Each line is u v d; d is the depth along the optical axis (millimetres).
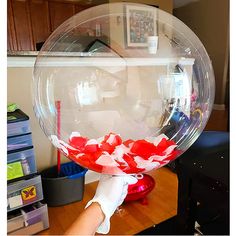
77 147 594
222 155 866
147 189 1354
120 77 1397
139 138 748
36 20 3111
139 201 1352
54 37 1156
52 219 1238
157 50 1325
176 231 1098
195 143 960
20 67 1277
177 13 5102
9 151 1049
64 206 1345
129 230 1145
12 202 1070
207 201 818
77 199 1379
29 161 1136
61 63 1187
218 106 4277
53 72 1150
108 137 722
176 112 846
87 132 977
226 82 4152
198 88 857
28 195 1115
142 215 1250
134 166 524
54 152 1470
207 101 801
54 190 1309
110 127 1126
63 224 1201
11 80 1267
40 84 1062
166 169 1693
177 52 1145
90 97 1267
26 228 1102
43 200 1260
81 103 1210
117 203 631
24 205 1111
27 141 1115
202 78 878
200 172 800
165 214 1255
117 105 1318
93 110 1229
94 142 629
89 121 1145
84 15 1145
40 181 1156
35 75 1066
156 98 1210
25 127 1104
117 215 1249
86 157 542
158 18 1251
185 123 755
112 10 1172
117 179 627
